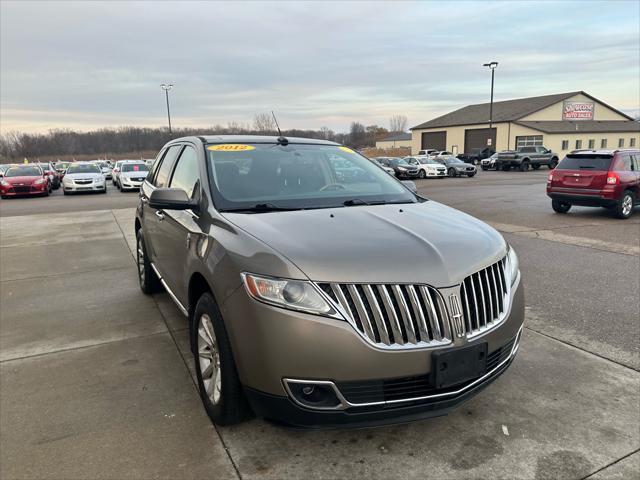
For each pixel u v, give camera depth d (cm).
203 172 354
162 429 296
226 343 272
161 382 357
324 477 253
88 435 290
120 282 637
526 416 308
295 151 407
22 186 2172
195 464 263
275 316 238
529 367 375
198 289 330
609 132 5569
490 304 269
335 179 389
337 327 232
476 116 6119
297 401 240
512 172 3888
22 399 333
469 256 265
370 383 237
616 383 349
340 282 236
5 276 678
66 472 256
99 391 344
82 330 462
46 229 1134
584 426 297
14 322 488
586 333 441
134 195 2184
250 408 283
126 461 265
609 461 265
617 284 596
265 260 248
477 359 252
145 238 528
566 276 635
